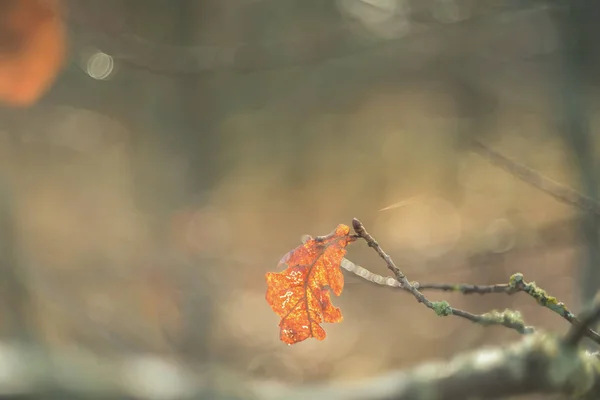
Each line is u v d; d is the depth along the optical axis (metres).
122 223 7.53
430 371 2.01
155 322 5.73
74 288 6.08
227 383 2.06
